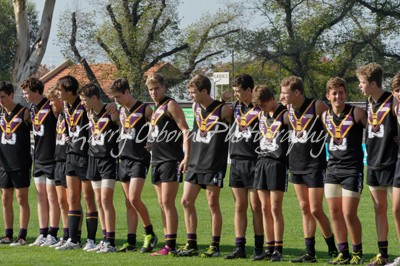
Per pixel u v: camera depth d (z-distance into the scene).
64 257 12.92
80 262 12.31
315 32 54.94
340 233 12.05
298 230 16.61
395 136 11.42
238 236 12.91
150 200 23.08
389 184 11.49
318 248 14.09
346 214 11.78
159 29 56.69
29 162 14.90
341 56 55.47
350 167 11.74
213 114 12.97
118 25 55.62
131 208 13.86
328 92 11.85
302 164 12.22
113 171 13.71
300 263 12.19
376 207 11.78
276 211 12.52
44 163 14.70
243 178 12.77
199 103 13.09
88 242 14.05
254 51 55.12
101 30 55.78
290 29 55.50
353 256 12.01
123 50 56.16
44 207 14.88
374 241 14.94
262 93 12.38
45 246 14.55
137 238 15.63
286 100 12.19
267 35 55.16
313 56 55.06
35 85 14.59
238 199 12.89
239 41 55.25
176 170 13.23
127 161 13.46
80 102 14.08
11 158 14.73
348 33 55.00
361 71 11.56
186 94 59.75
